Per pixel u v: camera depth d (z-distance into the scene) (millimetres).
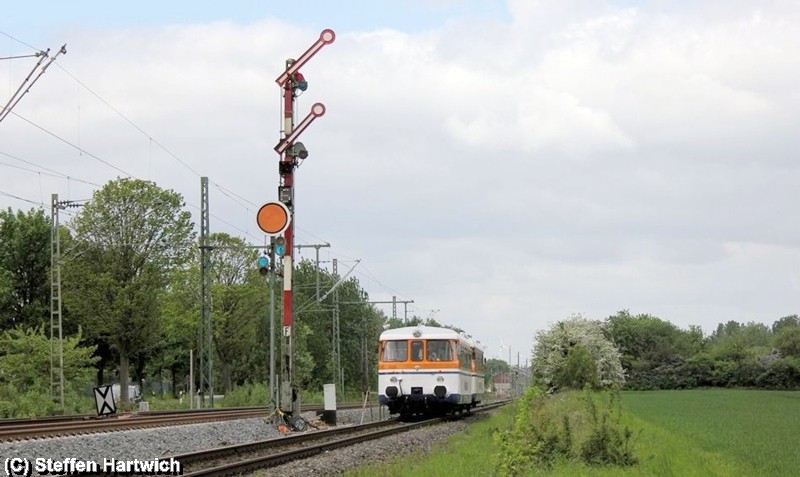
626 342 110500
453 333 39531
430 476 18141
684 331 120000
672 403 61625
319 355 94312
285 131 33719
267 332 84625
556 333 52125
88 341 84812
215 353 80938
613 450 19484
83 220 64938
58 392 54469
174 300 79188
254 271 80562
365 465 20547
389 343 39375
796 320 154625
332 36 34250
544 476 17797
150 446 23781
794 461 22000
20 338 61094
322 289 100375
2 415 44250
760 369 102438
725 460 21500
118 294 63812
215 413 42812
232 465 18875
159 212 66312
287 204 33625
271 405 33250
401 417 41781
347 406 60000
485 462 20125
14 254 79875
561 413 24547
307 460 22031
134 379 101250
